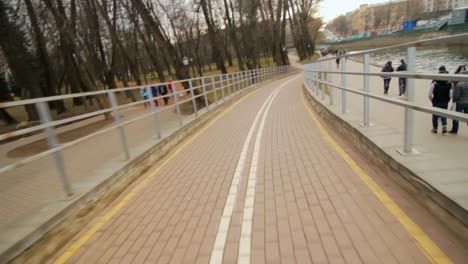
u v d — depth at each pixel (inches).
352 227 120.0
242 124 389.1
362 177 163.5
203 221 141.8
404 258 98.8
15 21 789.9
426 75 125.8
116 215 160.1
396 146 163.3
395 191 141.4
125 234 139.2
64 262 123.0
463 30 1001.5
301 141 260.2
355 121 232.2
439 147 200.1
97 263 119.8
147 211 160.6
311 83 567.5
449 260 95.0
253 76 1087.6
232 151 258.8
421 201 124.8
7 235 120.0
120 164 205.9
